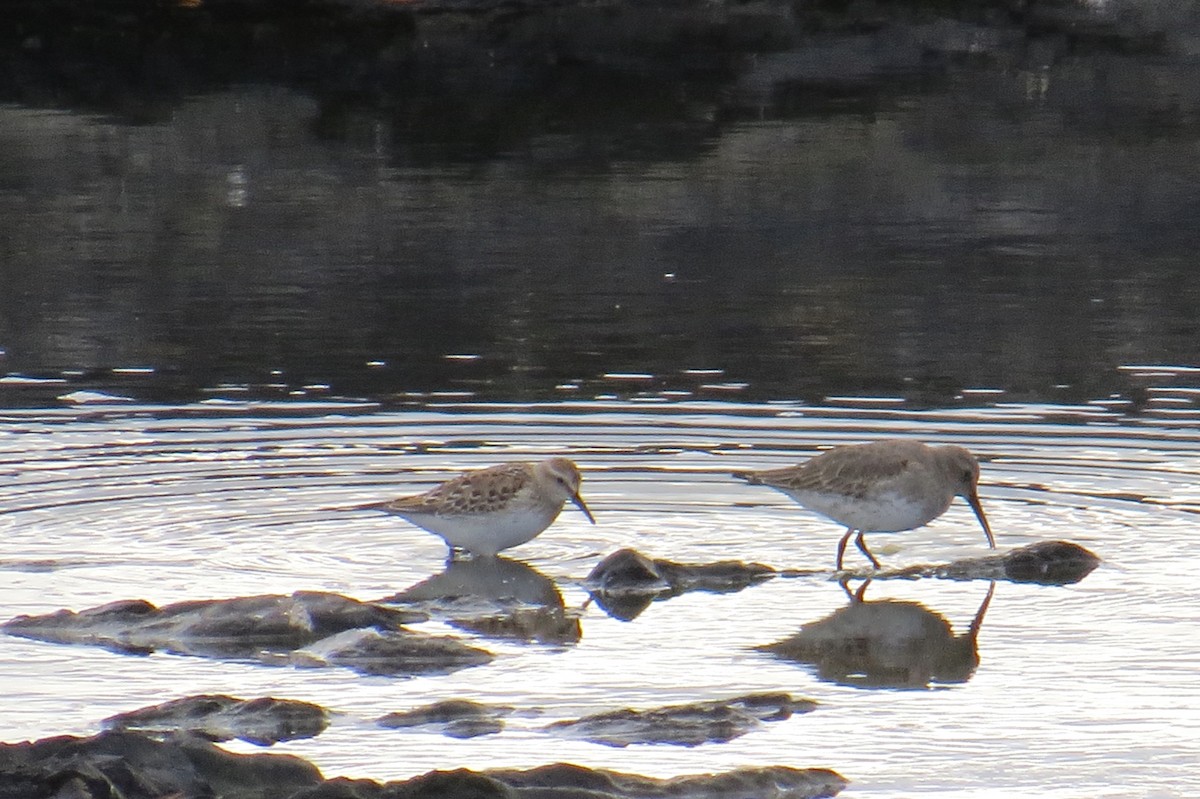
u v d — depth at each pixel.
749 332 20.69
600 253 25.14
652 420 17.08
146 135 33.78
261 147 32.84
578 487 13.72
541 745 10.06
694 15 44.31
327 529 14.15
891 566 13.55
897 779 9.57
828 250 25.33
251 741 10.13
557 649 11.81
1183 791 9.40
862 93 37.47
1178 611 12.32
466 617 12.41
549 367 19.14
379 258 24.97
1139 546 13.67
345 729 10.34
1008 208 27.89
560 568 13.56
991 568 13.30
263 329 21.02
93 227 26.97
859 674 11.27
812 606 12.68
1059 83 38.66
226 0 43.75
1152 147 32.22
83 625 12.05
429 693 10.96
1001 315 21.44
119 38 43.56
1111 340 20.20
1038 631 12.03
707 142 32.75
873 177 30.09
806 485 13.62
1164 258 24.64
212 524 14.16
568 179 29.91
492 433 16.67
